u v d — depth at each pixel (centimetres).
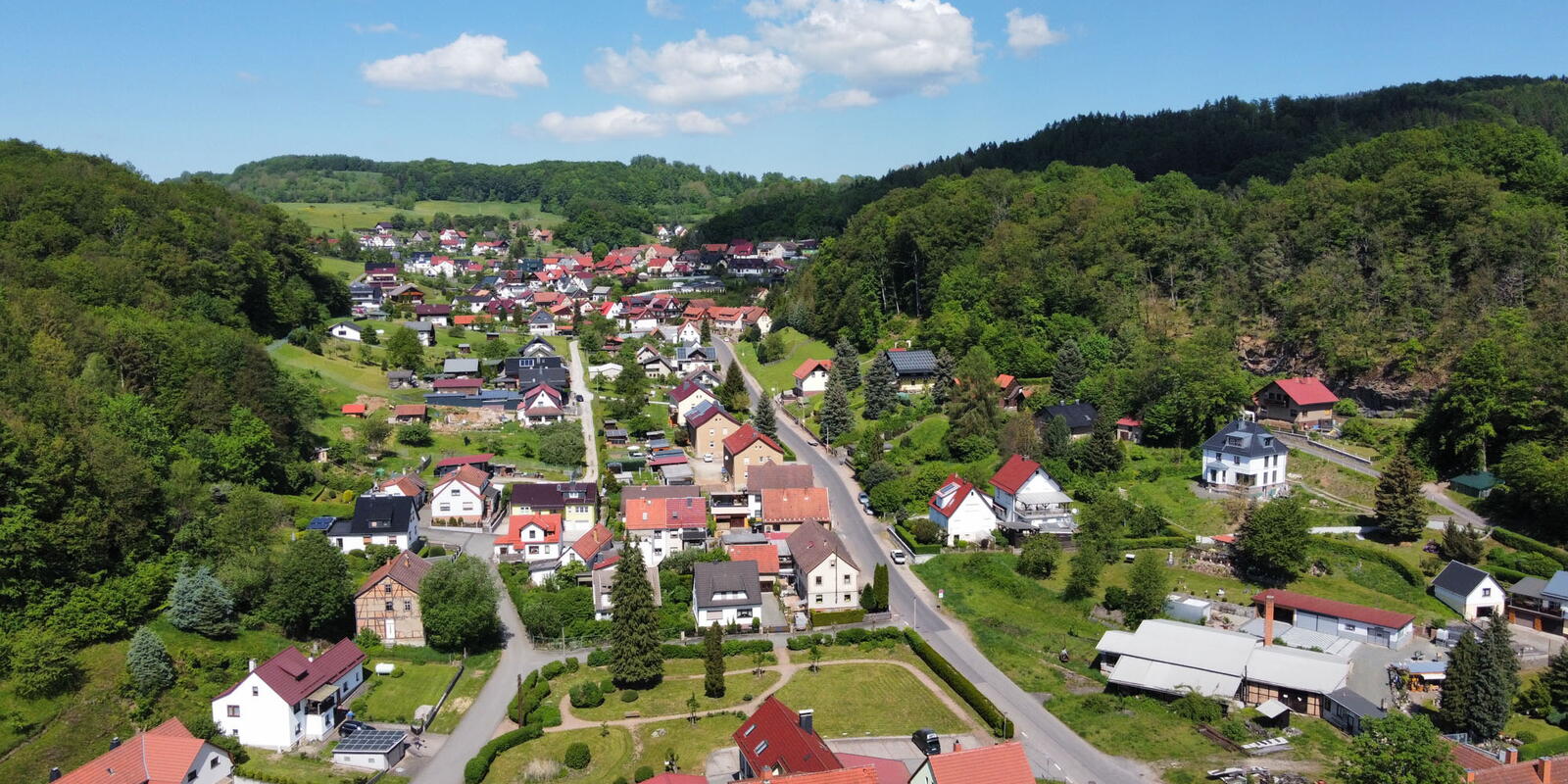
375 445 12888
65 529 7638
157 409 10444
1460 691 6719
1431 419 10875
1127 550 9925
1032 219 17162
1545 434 10069
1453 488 10375
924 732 6091
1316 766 6456
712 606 8881
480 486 11662
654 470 12900
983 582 9712
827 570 9331
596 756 6875
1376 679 7450
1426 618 8425
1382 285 12838
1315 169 16888
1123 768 6556
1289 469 11081
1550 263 12325
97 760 5900
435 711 7531
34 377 9156
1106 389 13075
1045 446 12019
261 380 11656
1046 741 6944
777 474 11506
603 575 9412
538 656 8519
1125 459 11669
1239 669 7506
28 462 7775
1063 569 9775
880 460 12481
